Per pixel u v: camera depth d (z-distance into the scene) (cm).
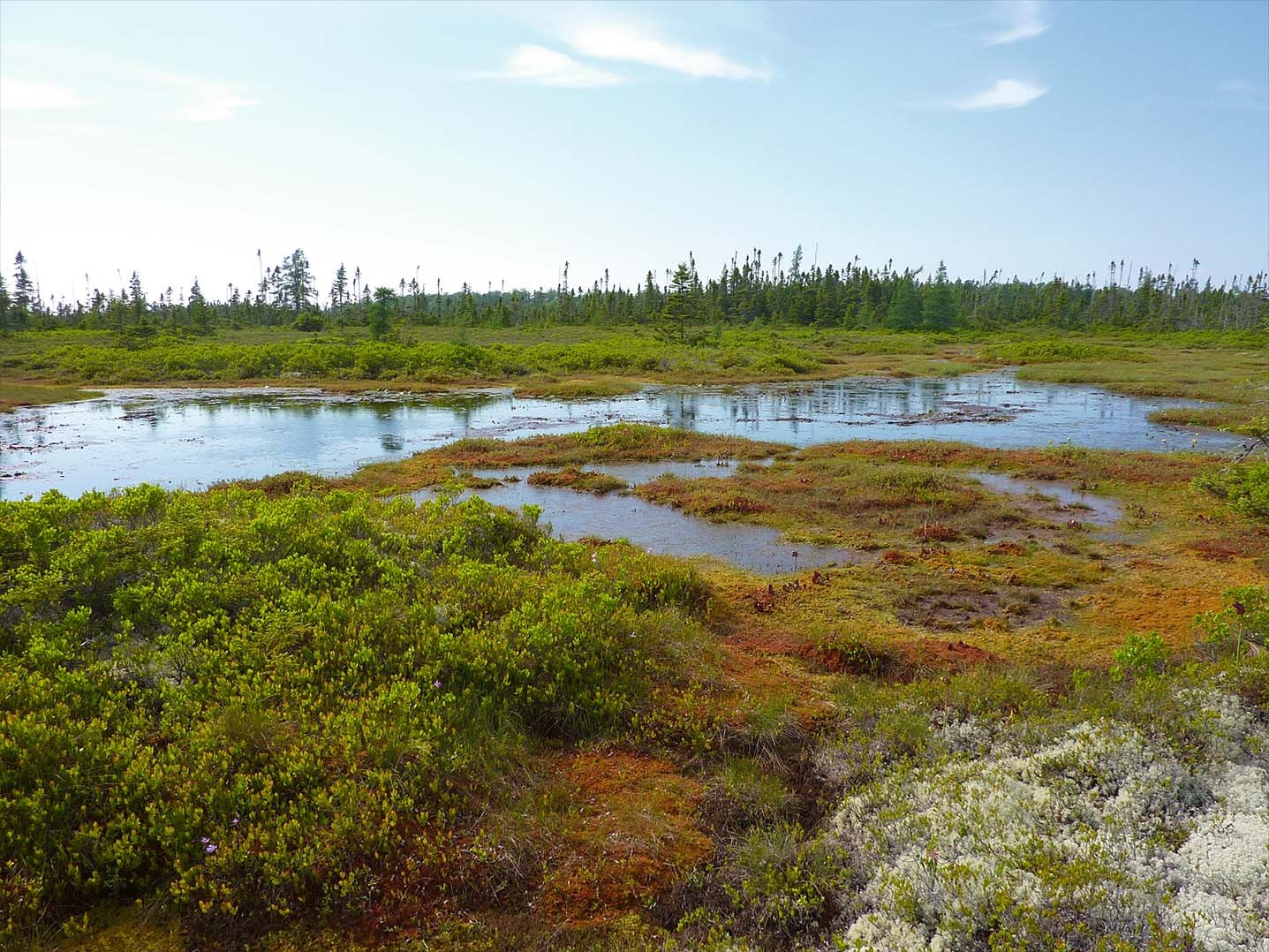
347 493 1134
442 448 2114
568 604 747
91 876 423
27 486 1706
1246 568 1053
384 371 4297
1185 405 2964
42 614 675
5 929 384
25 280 8625
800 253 11731
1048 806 457
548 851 468
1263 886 370
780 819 511
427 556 891
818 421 2708
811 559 1138
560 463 1941
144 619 679
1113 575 1044
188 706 550
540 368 4541
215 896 414
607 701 619
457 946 400
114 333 6525
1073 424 2562
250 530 855
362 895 423
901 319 8150
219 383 3953
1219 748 496
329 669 628
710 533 1286
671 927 423
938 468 1822
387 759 510
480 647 652
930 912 382
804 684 712
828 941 399
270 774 492
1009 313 10125
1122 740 507
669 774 558
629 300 9100
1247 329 6575
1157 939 333
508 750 555
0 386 3622
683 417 2848
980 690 652
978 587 991
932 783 505
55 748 477
